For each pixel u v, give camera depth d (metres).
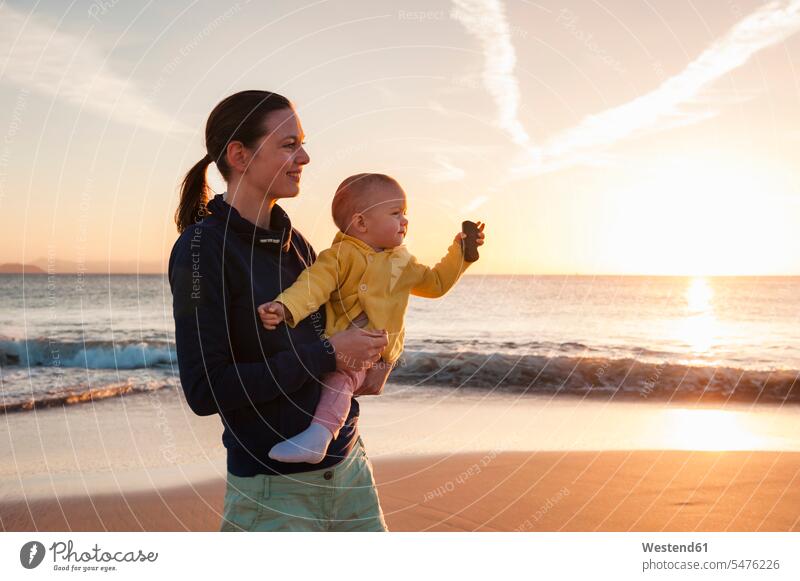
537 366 10.98
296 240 2.28
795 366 11.46
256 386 1.77
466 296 21.83
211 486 5.12
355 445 2.17
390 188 2.49
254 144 1.92
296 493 1.94
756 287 31.53
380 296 2.42
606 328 16.69
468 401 8.46
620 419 7.52
